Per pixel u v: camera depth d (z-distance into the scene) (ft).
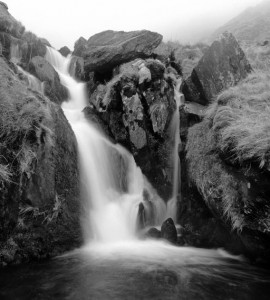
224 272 18.65
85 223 23.77
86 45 47.03
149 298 15.26
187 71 37.58
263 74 28.84
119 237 25.20
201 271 18.80
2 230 18.60
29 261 19.54
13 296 15.37
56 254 20.90
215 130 23.34
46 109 22.79
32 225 20.22
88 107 34.91
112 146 31.19
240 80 29.91
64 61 51.24
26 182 20.02
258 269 19.17
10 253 18.89
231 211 19.89
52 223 21.25
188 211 27.02
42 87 35.47
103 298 15.26
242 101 23.81
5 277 17.40
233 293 15.81
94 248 22.84
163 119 30.37
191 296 15.48
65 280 17.26
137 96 30.71
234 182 20.13
